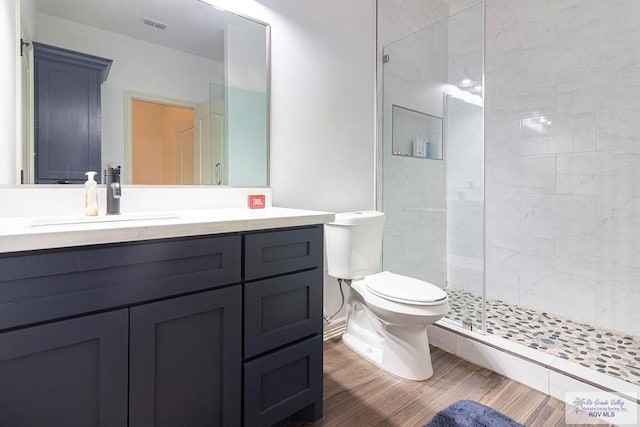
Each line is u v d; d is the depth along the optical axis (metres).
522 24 2.43
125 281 0.86
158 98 1.44
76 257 0.79
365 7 2.20
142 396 0.89
